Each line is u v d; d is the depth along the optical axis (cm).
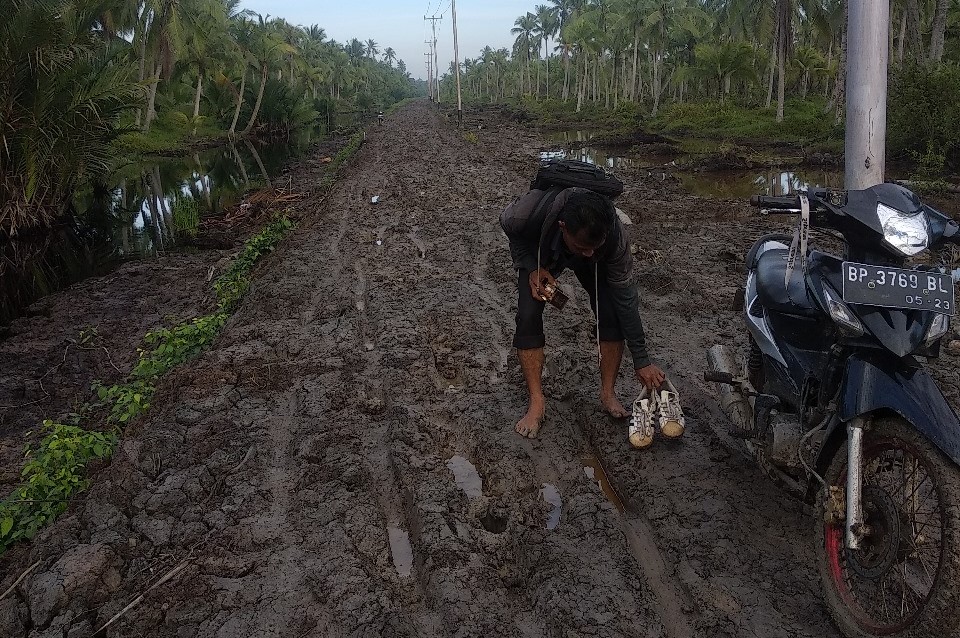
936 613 213
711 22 4862
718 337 563
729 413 367
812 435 285
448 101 11838
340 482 367
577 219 326
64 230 1594
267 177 2428
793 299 307
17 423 564
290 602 283
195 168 2861
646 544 317
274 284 756
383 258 859
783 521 323
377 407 447
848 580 257
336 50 8638
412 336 572
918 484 242
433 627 269
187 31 3581
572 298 673
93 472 414
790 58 4056
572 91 8819
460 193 1376
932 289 239
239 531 329
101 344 748
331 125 5672
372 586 289
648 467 371
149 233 1499
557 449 398
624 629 260
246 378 507
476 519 342
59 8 1602
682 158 2644
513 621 271
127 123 3175
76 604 290
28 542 368
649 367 392
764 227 1056
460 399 462
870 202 259
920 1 3341
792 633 258
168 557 314
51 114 1548
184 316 822
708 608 273
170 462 397
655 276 712
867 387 242
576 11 6681
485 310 642
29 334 796
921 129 2034
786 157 2567
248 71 4900
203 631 269
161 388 520
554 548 308
